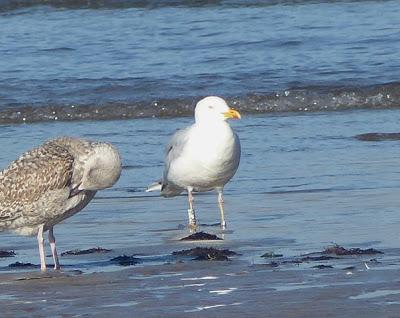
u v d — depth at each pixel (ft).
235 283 34.42
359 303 31.24
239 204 50.47
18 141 67.97
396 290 32.60
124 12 116.06
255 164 59.21
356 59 91.45
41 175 37.14
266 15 112.27
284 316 30.25
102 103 80.38
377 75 86.17
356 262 37.04
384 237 41.65
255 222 46.14
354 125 71.46
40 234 38.11
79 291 34.35
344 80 84.99
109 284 35.19
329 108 79.87
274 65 90.58
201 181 47.60
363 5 115.14
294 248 40.45
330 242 41.16
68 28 108.27
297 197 51.08
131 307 31.86
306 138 66.59
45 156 37.45
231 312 30.81
